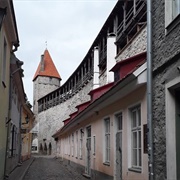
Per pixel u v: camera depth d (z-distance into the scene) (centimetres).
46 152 5288
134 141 852
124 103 915
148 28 721
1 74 965
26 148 3200
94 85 2731
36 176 1734
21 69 1391
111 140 1067
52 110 5234
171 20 632
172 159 611
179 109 630
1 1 860
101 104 1102
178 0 616
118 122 1022
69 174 1878
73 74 3994
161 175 639
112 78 2128
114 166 1020
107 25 2427
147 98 700
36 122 6003
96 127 1352
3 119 1084
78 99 3725
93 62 2884
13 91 1526
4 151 1169
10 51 1222
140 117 807
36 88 6494
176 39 598
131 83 761
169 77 620
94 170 1380
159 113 663
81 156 1856
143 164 745
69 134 2612
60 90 4928
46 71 6531
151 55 706
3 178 1169
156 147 669
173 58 599
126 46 1856
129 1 1977
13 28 1073
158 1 700
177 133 622
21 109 2302
